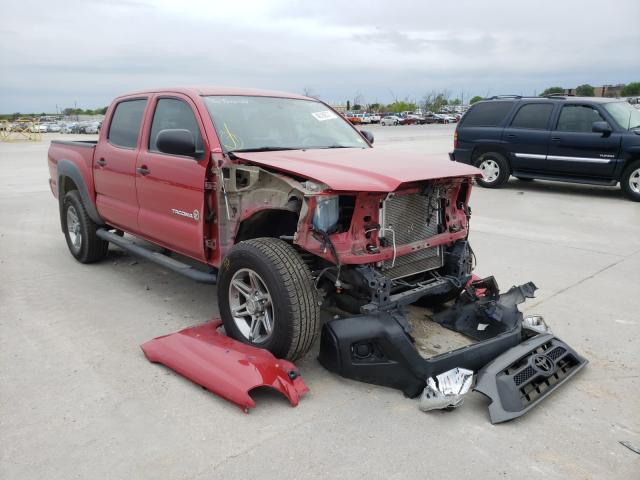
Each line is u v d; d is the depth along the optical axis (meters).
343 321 3.44
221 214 4.03
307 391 3.38
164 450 2.85
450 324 4.16
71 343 4.14
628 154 10.22
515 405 3.18
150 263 6.31
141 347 3.92
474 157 12.30
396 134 36.12
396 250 3.57
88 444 2.89
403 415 3.21
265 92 5.04
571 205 10.07
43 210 9.74
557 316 4.78
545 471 2.73
